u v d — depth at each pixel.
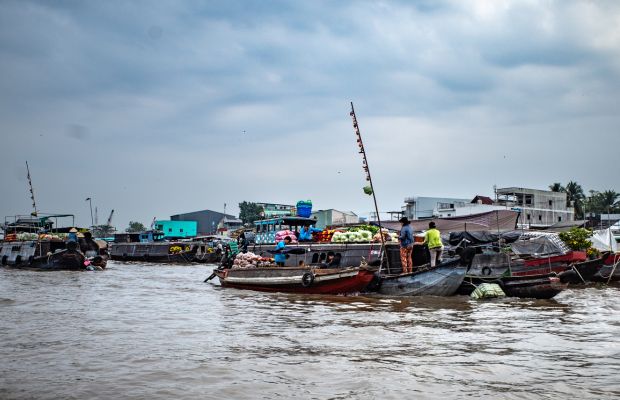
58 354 9.71
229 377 8.17
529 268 24.55
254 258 22.75
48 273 33.47
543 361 9.12
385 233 21.20
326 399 7.13
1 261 42.38
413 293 18.67
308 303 17.11
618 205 93.88
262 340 10.95
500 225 32.94
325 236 23.62
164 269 40.28
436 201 61.62
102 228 99.31
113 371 8.53
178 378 8.12
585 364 8.92
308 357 9.45
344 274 18.52
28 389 7.58
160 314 14.73
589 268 24.17
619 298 19.14
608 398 7.15
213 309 15.77
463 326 12.59
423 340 10.91
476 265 22.86
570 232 28.02
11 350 10.02
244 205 107.31
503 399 7.11
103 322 13.28
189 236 73.81
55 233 45.44
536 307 16.22
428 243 20.25
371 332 11.79
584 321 13.41
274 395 7.30
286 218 24.94
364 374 8.29
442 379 8.03
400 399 7.13
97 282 26.25
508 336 11.33
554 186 90.88
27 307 16.20
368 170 19.94
